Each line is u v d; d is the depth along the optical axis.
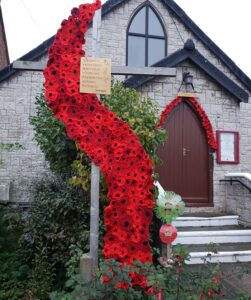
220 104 8.64
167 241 4.51
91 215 4.30
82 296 3.07
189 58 8.25
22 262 6.02
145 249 4.25
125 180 4.37
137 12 10.18
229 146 8.63
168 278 3.31
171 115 8.48
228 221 7.62
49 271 5.26
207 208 8.34
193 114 8.61
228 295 3.90
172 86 8.26
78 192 5.79
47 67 4.43
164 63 7.99
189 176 8.48
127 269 3.39
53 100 4.37
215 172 8.51
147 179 4.41
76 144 5.46
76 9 4.56
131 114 5.74
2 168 8.98
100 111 4.48
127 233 4.25
